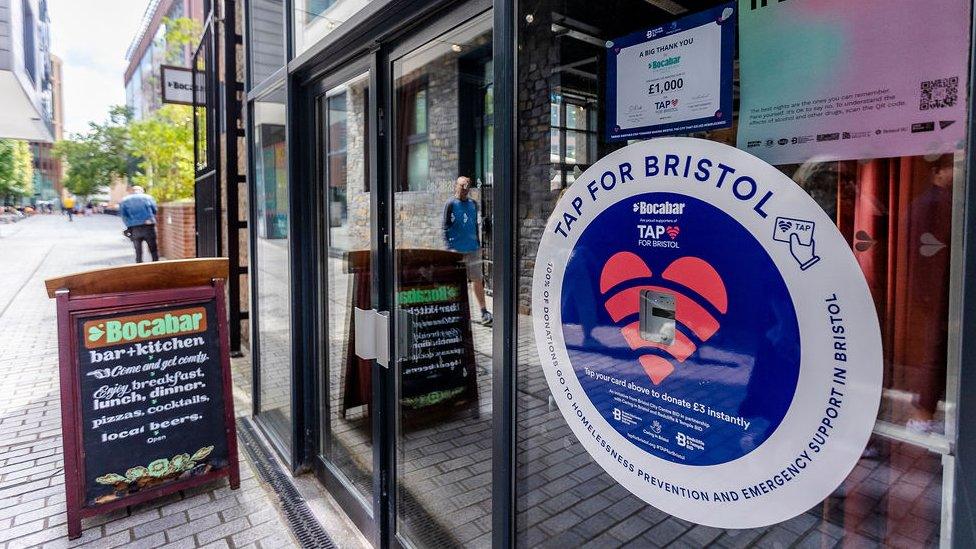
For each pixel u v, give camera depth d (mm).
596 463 1486
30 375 5129
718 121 1162
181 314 2977
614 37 1348
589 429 1496
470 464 2469
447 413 2502
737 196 1140
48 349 6004
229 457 3096
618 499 1439
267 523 2816
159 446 2904
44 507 2959
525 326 1662
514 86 1614
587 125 1421
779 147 1074
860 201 978
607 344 1424
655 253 1293
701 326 1220
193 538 2695
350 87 2896
